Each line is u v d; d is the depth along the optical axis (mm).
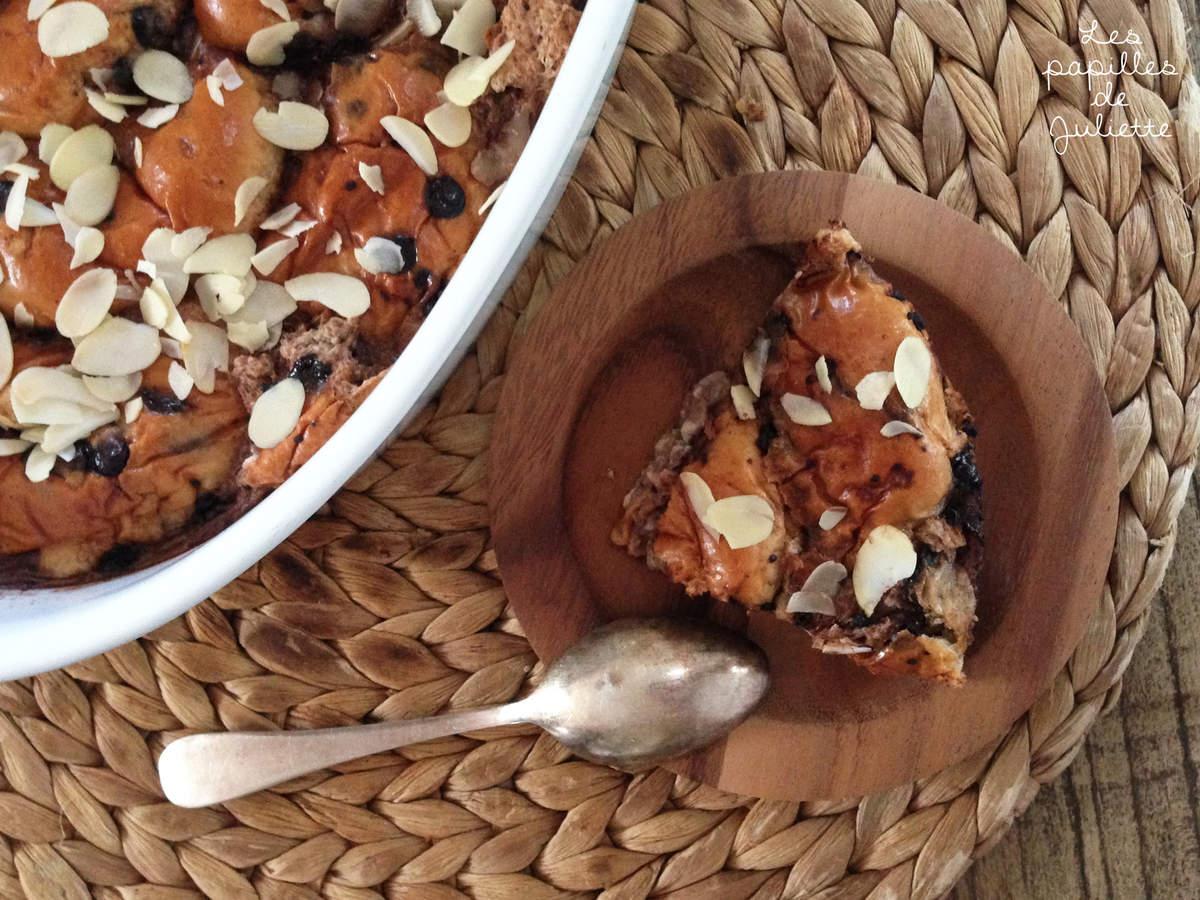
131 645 314
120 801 313
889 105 320
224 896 312
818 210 306
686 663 299
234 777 306
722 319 313
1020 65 320
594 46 251
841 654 305
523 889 315
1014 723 321
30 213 267
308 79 280
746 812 320
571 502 312
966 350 315
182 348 271
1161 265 323
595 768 318
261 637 314
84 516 276
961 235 308
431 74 279
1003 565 313
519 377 305
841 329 291
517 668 319
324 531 316
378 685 318
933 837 319
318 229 273
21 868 310
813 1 318
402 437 317
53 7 266
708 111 320
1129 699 350
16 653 259
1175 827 346
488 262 249
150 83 271
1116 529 319
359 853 314
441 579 318
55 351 272
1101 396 311
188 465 275
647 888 317
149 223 270
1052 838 350
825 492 294
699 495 297
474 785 316
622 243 304
